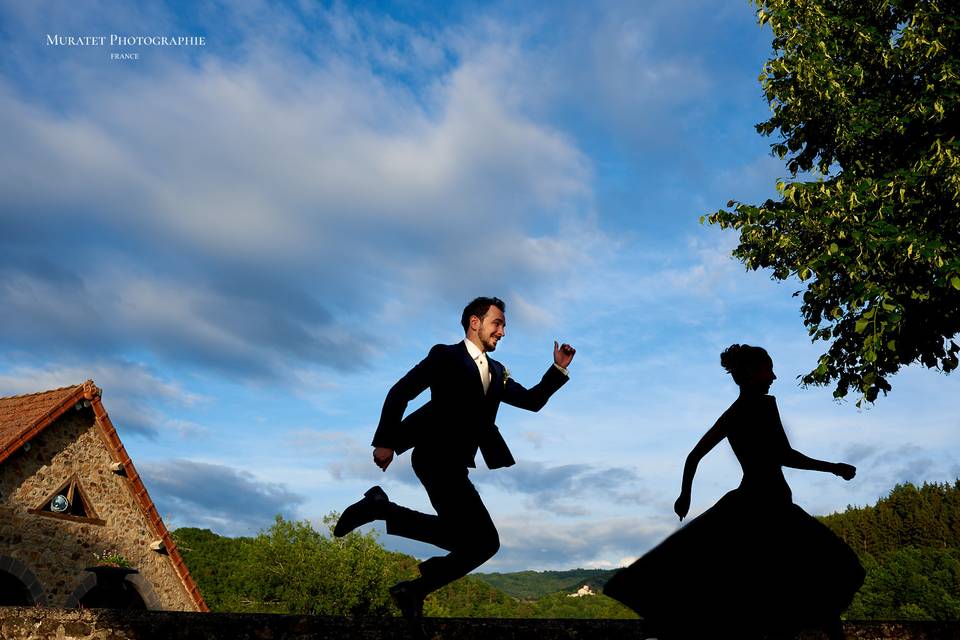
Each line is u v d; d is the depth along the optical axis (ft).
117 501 61.05
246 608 108.27
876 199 27.22
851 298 27.66
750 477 10.52
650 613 10.12
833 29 32.30
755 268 33.27
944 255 25.63
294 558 109.09
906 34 29.45
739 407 10.99
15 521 52.85
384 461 10.07
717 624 9.82
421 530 9.75
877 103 30.30
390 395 10.05
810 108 32.55
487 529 9.84
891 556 385.70
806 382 31.19
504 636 10.40
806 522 10.37
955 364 28.12
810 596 9.91
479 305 10.91
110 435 61.00
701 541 10.25
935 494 475.31
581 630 10.73
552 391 11.07
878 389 29.50
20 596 53.78
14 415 59.62
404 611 10.14
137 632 10.76
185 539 159.12
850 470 10.73
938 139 27.35
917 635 12.03
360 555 112.06
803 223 28.60
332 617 10.31
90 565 57.06
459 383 10.30
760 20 32.71
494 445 10.83
